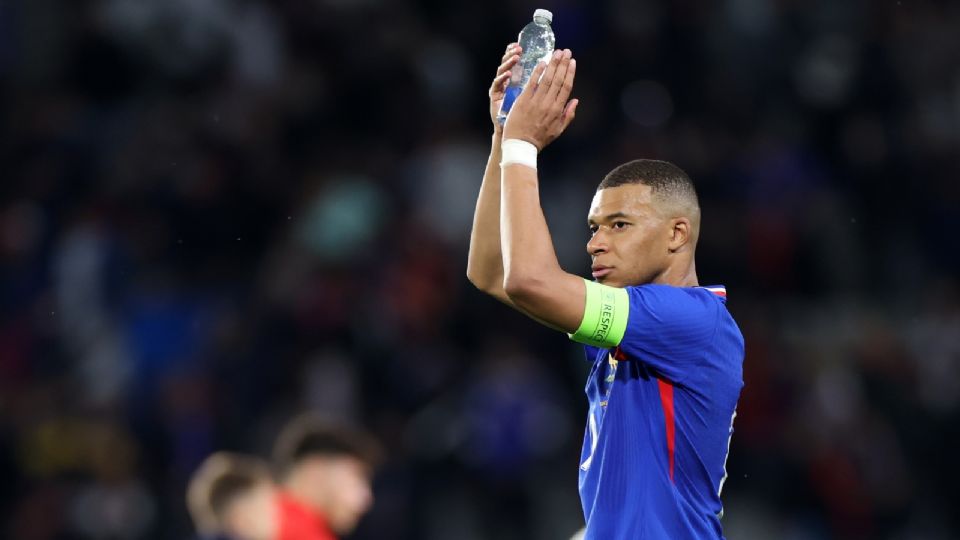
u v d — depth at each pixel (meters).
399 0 56.22
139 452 41.62
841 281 48.97
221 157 49.31
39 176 49.59
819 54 54.53
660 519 13.59
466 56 55.78
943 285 48.41
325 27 53.91
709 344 13.74
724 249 46.50
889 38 54.94
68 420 41.19
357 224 46.91
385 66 53.41
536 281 13.27
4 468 41.28
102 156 50.56
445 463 40.25
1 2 55.06
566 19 53.75
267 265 46.91
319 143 51.81
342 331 43.06
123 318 44.97
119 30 53.06
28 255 47.50
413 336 43.62
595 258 14.27
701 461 13.85
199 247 47.47
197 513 26.64
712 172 49.75
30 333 45.34
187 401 41.56
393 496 39.41
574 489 40.78
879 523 42.62
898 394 44.41
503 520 39.59
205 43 53.06
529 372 41.09
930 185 51.75
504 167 13.90
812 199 50.22
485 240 15.66
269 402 41.94
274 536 24.58
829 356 44.59
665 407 13.76
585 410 42.88
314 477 25.02
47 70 54.41
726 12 54.91
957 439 44.28
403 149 52.09
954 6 56.47
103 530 39.97
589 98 52.03
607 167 49.53
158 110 51.06
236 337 43.12
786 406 43.31
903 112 53.78
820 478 42.25
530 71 14.92
